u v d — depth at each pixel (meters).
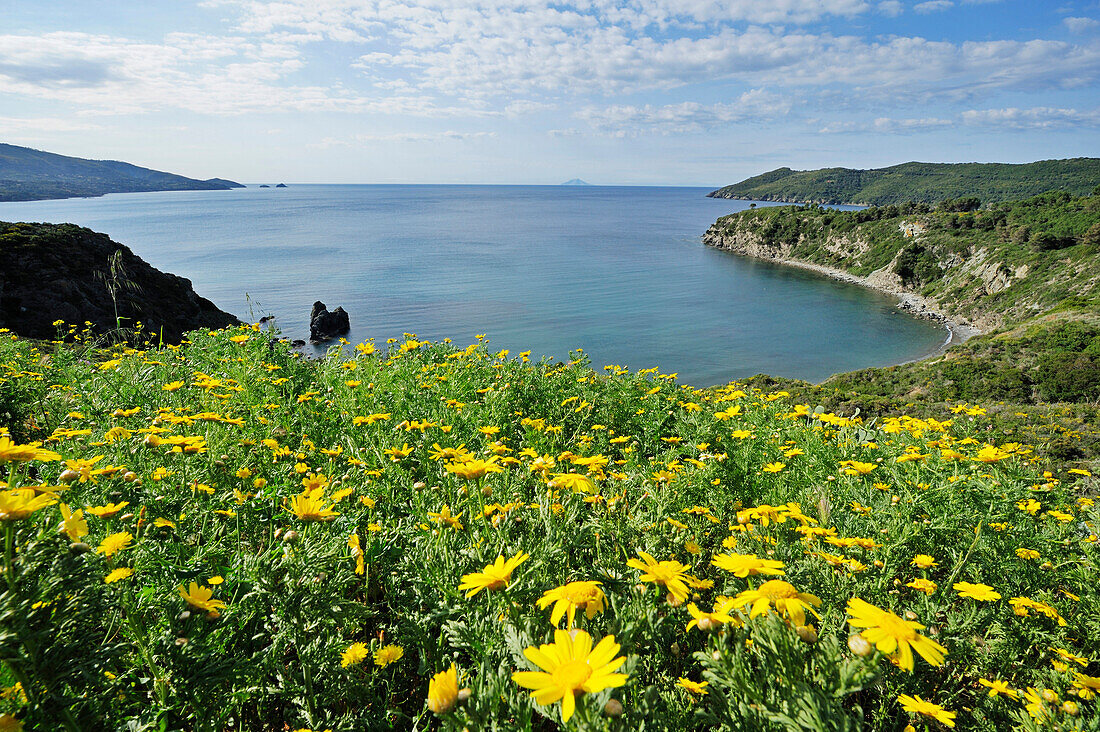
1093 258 79.75
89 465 2.85
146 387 6.05
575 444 5.64
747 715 1.72
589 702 1.41
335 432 5.34
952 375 42.56
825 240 142.12
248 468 4.10
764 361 62.53
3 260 35.06
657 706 1.92
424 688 2.57
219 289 85.88
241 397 6.07
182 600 2.12
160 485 3.22
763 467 4.64
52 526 1.93
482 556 2.50
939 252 108.75
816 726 1.54
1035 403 36.56
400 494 3.87
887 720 2.38
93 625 1.99
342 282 94.88
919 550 3.48
